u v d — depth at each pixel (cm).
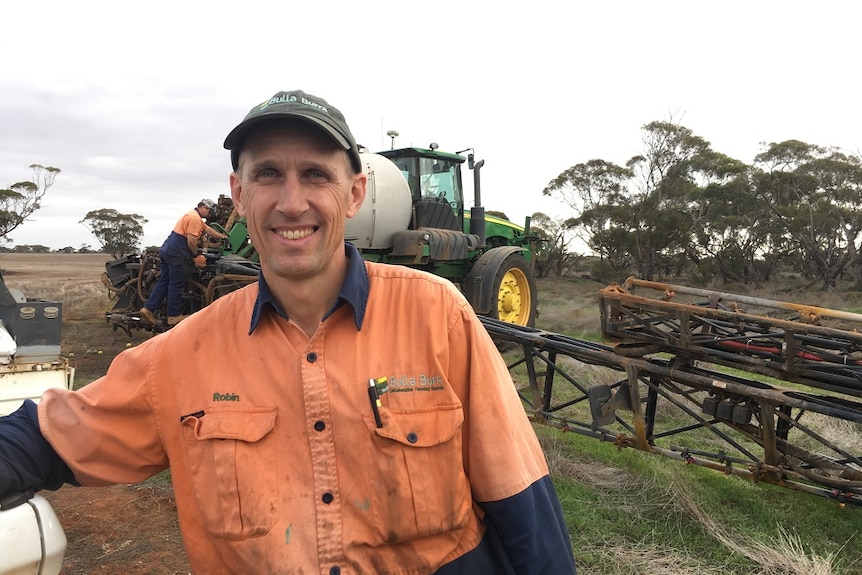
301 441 126
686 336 360
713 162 3194
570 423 425
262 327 133
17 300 394
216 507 124
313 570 120
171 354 135
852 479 312
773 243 3180
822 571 297
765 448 336
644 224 3203
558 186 3569
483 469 132
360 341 130
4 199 4972
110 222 6131
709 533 338
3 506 126
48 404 138
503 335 445
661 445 477
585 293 2222
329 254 129
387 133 852
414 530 123
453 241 816
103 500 385
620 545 328
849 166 2948
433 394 129
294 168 125
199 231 666
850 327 575
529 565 130
